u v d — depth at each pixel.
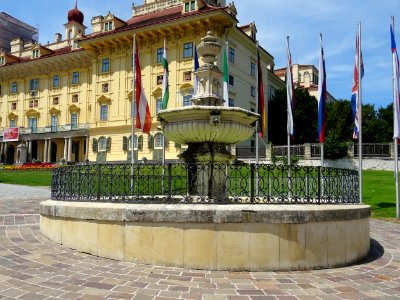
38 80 58.66
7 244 7.93
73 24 65.75
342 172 8.38
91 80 53.22
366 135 48.22
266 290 5.49
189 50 41.59
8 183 29.09
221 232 6.61
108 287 5.38
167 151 41.94
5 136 59.25
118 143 46.69
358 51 15.34
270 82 56.31
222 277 6.11
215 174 8.73
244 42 44.97
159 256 6.72
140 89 17.39
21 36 81.44
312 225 6.97
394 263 7.75
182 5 44.25
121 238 7.00
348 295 5.40
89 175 8.12
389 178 27.94
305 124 50.78
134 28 43.81
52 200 8.92
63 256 7.09
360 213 8.00
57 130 54.22
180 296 5.09
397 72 15.47
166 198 7.83
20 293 5.00
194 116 8.89
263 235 6.65
